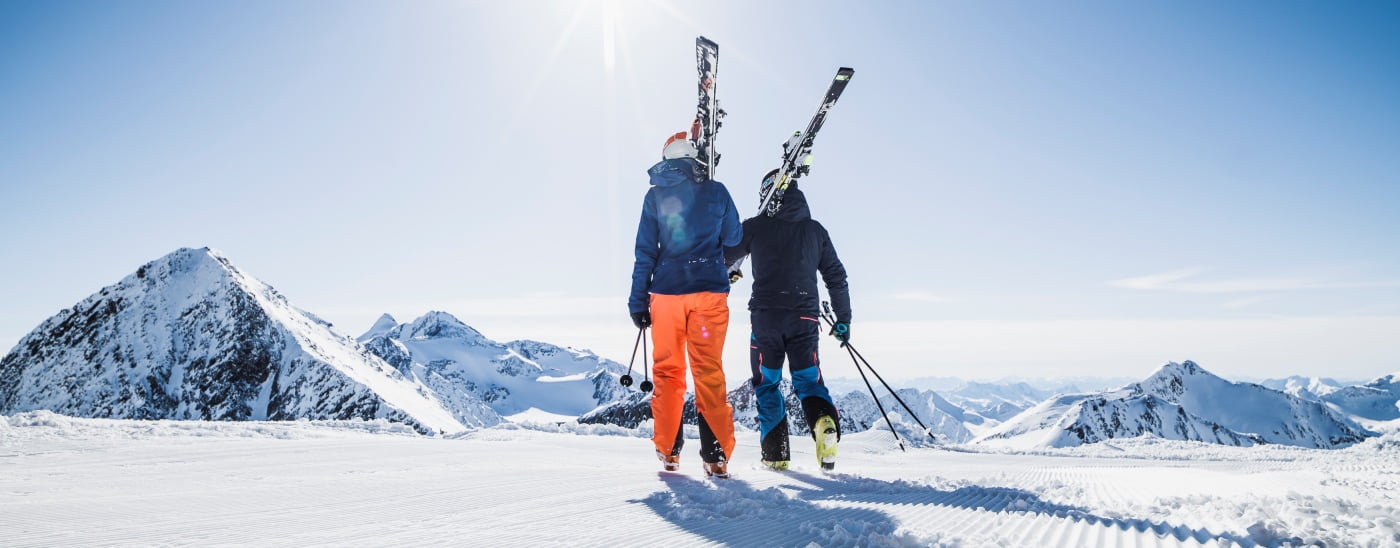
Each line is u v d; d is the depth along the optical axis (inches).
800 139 194.1
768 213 199.5
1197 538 94.6
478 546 78.7
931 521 104.4
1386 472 242.2
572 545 81.1
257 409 4552.2
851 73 183.3
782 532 92.4
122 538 80.1
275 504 107.0
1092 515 117.8
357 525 90.1
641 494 124.2
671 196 171.9
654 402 173.6
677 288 168.1
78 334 5103.3
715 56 210.8
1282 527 97.0
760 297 195.0
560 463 199.0
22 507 100.6
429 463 185.6
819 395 191.3
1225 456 660.1
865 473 231.6
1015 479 230.2
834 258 205.8
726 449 161.6
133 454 208.5
